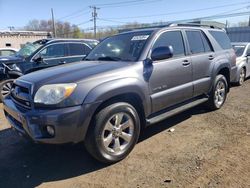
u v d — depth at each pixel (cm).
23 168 346
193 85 465
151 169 328
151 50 394
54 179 319
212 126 470
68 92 300
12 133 475
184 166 331
